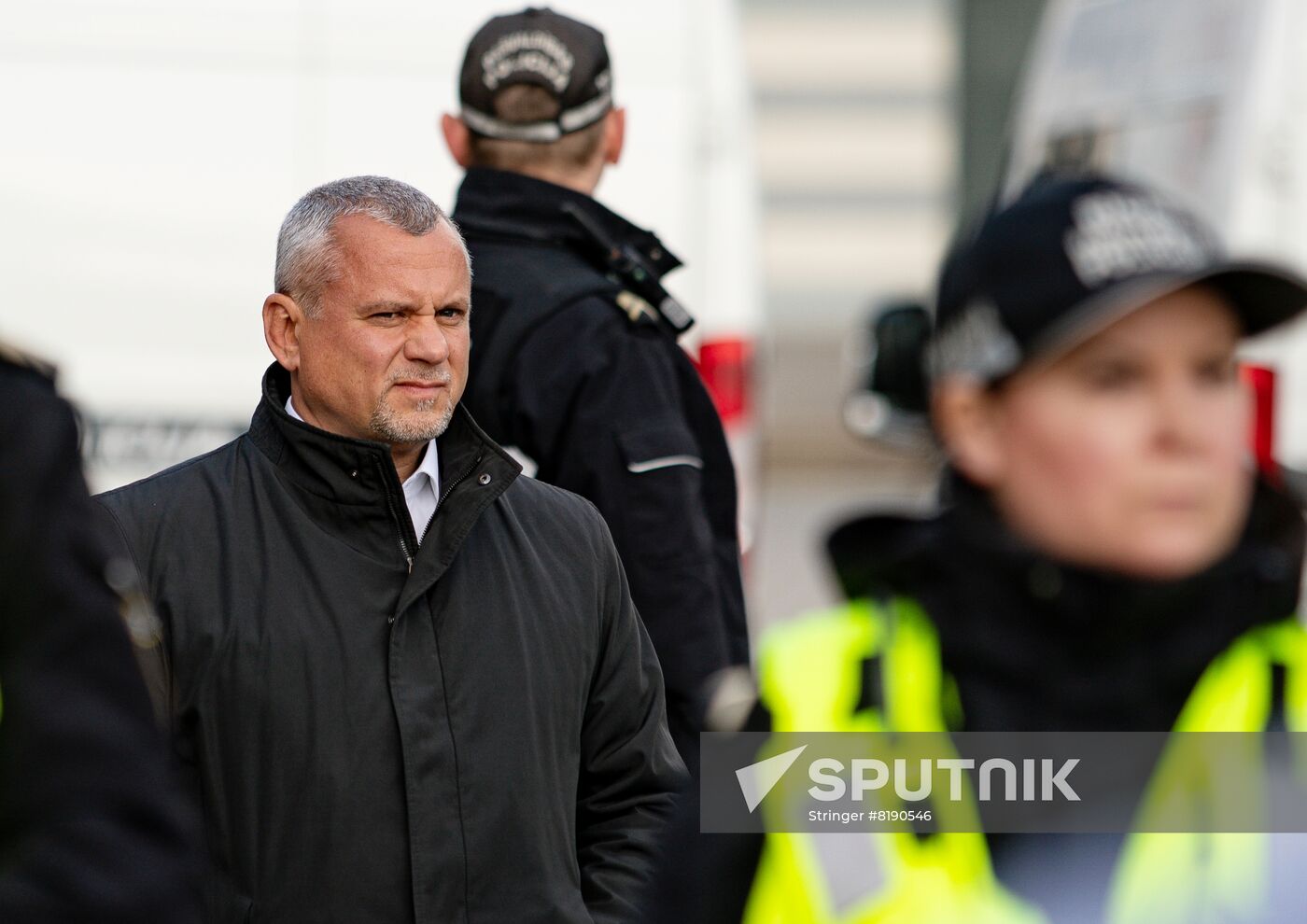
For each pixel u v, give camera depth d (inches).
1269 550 225.8
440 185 711.1
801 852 227.0
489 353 476.1
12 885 221.8
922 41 2151.8
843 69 2162.9
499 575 385.1
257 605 367.6
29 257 716.7
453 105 712.4
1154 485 214.7
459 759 368.5
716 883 230.4
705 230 711.7
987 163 2064.5
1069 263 213.8
